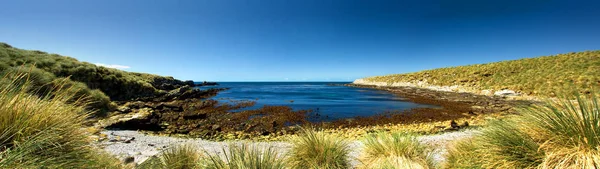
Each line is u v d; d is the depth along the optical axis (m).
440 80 43.62
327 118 15.35
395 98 28.72
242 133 11.18
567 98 2.71
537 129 2.81
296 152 4.86
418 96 30.78
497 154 2.98
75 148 2.62
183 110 18.17
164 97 26.47
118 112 13.48
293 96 32.97
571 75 25.19
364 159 4.93
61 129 2.50
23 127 2.26
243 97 31.23
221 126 12.79
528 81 28.30
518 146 2.78
